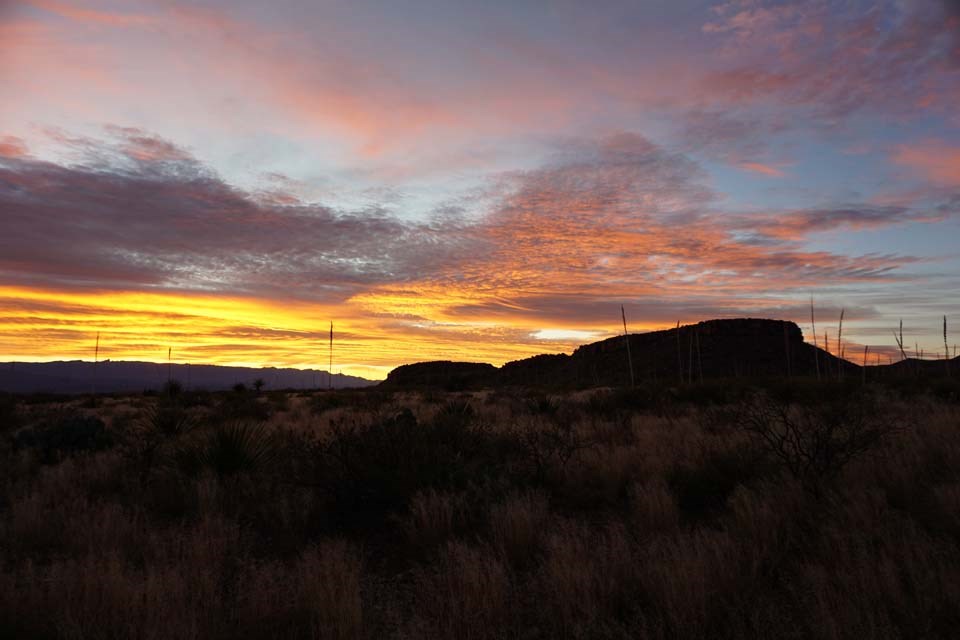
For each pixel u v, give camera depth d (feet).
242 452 29.94
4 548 18.26
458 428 28.99
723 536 16.26
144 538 18.83
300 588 14.17
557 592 13.29
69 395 155.33
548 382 353.92
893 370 195.11
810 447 23.85
